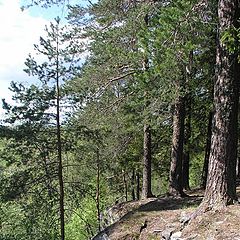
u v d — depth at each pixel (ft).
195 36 31.45
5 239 61.11
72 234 96.94
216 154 29.25
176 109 46.14
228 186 29.07
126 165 78.48
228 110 28.73
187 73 41.11
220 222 27.68
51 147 57.26
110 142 61.00
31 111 55.52
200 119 67.56
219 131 29.07
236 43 26.71
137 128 56.44
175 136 46.50
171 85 40.65
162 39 29.35
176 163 46.32
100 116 53.01
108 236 35.63
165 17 29.43
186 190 62.18
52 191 57.77
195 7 30.32
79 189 59.67
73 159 61.21
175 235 29.91
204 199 29.91
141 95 47.16
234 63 28.55
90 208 97.60
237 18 28.43
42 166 57.11
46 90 56.08
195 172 122.62
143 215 37.70
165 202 42.50
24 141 55.83
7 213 64.95
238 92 29.17
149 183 57.31
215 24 31.91
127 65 48.85
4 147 56.80
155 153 80.07
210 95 56.13
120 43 45.50
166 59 30.09
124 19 47.78
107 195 101.86
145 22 42.57
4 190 55.11
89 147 59.57
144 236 33.78
